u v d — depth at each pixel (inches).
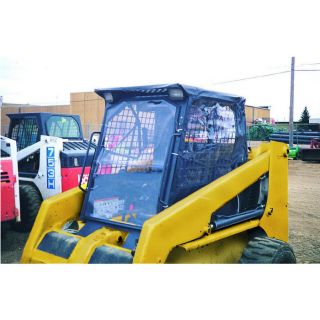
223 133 139.4
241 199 139.1
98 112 906.1
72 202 145.2
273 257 130.9
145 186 125.1
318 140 886.4
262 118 1529.3
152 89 127.5
